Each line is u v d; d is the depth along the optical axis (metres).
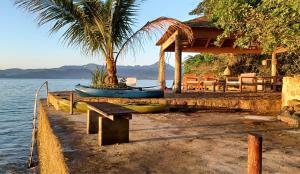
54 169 6.13
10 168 14.94
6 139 27.03
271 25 8.62
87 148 5.92
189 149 5.91
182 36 16.36
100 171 4.52
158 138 6.91
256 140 3.14
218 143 6.43
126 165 4.84
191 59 31.58
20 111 53.84
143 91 12.76
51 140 7.11
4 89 165.12
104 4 12.80
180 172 4.51
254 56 27.55
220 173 4.46
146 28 12.83
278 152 5.73
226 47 20.38
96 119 7.39
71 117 10.16
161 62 20.70
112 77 13.55
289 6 7.59
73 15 12.45
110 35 13.06
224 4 10.27
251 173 3.17
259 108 12.51
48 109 12.43
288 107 10.50
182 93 16.86
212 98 12.99
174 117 10.45
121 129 6.37
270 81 19.78
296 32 7.98
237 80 21.08
